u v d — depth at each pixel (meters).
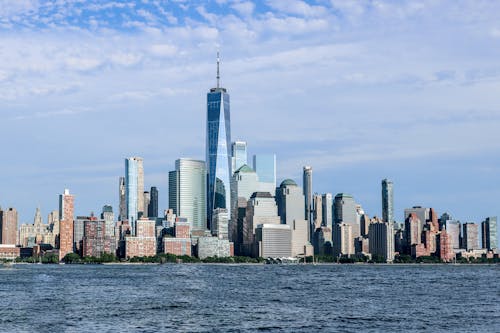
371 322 152.88
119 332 136.62
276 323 150.75
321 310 179.38
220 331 138.25
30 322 152.00
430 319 158.50
